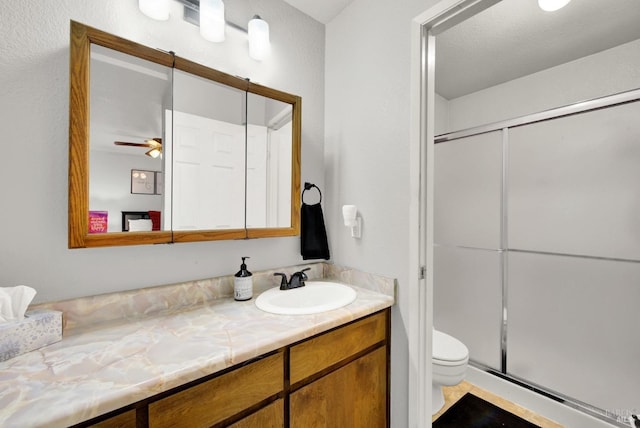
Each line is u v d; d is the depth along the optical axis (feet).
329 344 3.19
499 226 6.34
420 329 3.79
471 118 8.18
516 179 6.08
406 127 3.92
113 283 3.22
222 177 3.93
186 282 3.70
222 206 3.93
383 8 4.25
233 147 4.04
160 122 3.42
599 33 5.44
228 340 2.58
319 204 5.00
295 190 4.63
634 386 4.59
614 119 4.88
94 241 2.89
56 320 2.54
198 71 3.65
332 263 5.11
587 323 5.10
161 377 1.99
